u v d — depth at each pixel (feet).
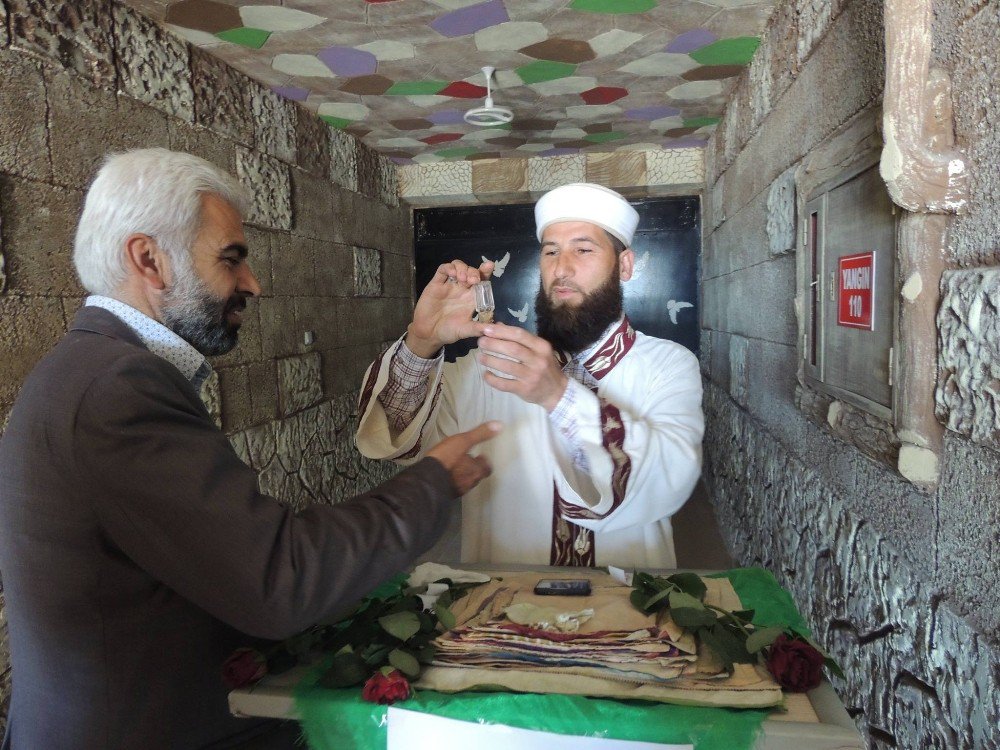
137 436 2.57
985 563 3.33
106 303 3.21
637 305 16.58
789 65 7.12
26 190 5.51
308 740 2.63
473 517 5.13
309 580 2.49
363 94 10.44
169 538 2.51
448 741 2.50
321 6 7.22
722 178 12.26
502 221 17.06
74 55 6.09
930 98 3.51
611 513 4.02
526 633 2.83
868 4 4.73
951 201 3.53
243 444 9.00
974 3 3.29
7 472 2.76
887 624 4.65
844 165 5.12
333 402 12.19
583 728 2.43
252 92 9.47
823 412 5.91
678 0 7.45
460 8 7.41
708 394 14.80
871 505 4.95
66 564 2.70
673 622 2.89
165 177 3.18
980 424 3.26
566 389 3.94
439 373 4.85
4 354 5.24
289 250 10.54
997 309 3.07
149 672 2.91
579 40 8.51
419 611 3.12
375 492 2.83
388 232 15.53
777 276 7.85
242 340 9.09
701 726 2.38
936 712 3.88
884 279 4.35
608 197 4.89
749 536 9.93
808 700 2.54
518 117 12.17
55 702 2.86
